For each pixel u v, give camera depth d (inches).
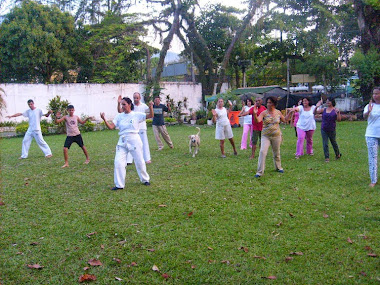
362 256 146.9
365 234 167.6
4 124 811.4
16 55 900.6
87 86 928.9
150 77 1039.0
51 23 931.3
